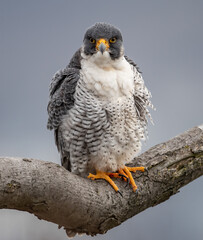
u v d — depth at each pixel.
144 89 10.67
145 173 9.86
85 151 10.46
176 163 10.05
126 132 10.28
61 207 8.25
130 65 10.59
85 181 8.91
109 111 9.97
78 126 10.16
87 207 8.66
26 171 7.68
